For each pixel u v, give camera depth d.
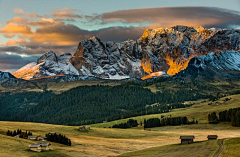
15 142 162.50
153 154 139.50
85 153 157.50
